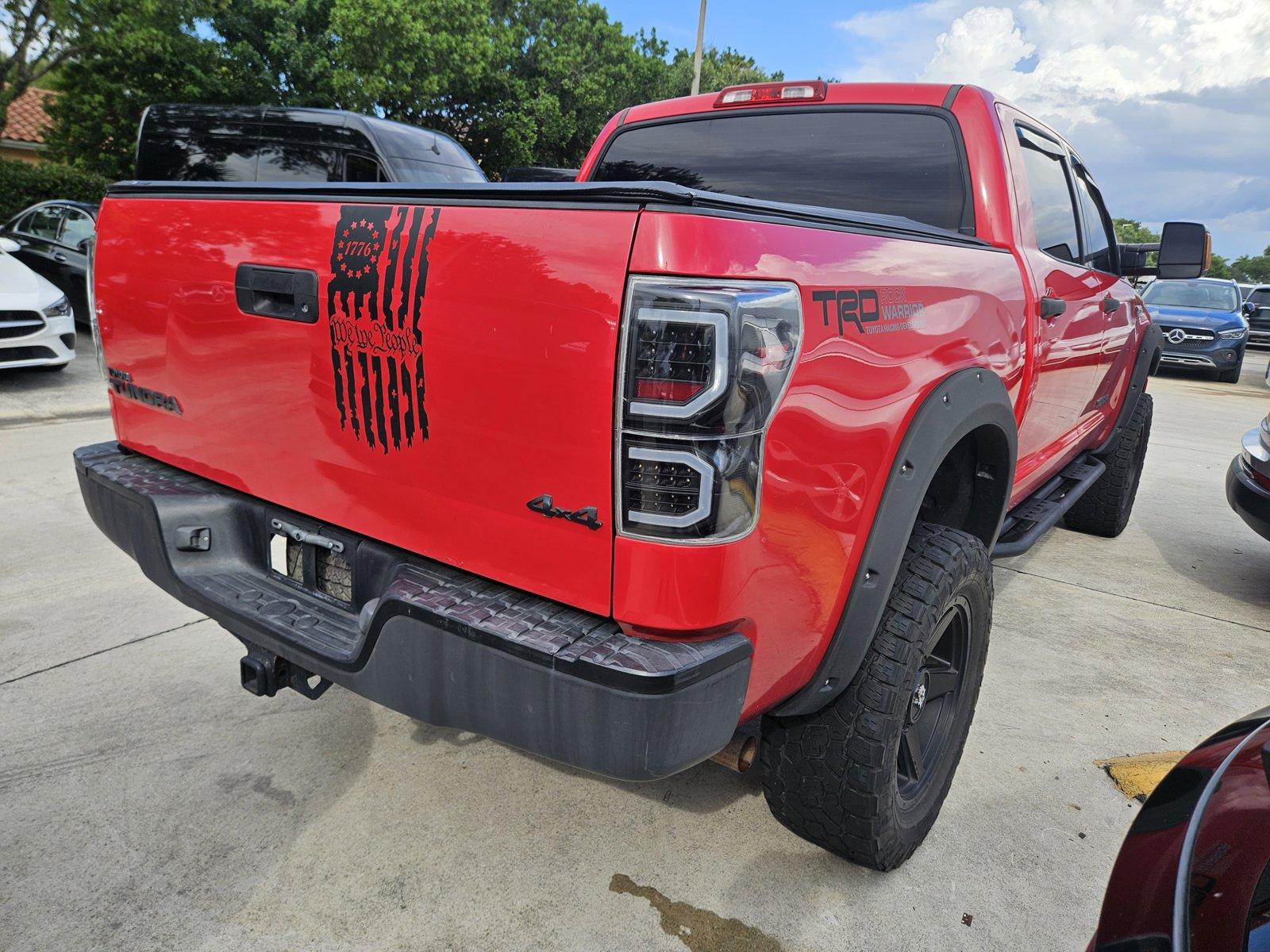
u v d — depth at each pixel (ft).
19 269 25.34
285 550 6.80
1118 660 11.35
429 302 5.08
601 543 4.72
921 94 8.79
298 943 6.10
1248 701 10.41
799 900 6.72
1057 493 12.18
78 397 23.72
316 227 5.61
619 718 4.56
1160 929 3.53
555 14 83.25
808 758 6.31
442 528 5.46
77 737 8.37
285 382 6.05
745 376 4.40
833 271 5.08
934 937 6.43
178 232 6.58
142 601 11.41
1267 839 3.55
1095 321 11.16
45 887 6.48
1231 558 16.07
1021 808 8.04
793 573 5.13
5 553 12.72
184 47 50.67
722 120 9.86
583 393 4.54
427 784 7.95
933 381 6.17
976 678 7.56
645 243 4.32
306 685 6.50
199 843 7.04
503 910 6.48
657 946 6.21
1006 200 8.44
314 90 58.18
